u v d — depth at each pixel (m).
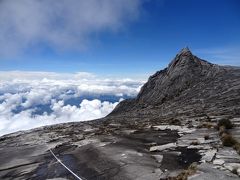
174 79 101.69
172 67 111.25
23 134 68.31
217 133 28.45
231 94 60.97
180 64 107.75
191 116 48.53
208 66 104.38
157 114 69.06
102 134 42.66
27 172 26.11
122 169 21.19
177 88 96.31
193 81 96.06
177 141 28.05
